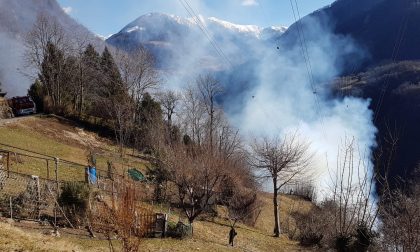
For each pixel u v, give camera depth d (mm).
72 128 59188
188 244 22531
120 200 10820
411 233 9078
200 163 27984
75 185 20438
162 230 23203
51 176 28531
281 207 49625
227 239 28703
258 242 30969
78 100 76062
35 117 58594
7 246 12219
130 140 58031
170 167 29438
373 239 12789
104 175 31734
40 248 13047
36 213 19469
